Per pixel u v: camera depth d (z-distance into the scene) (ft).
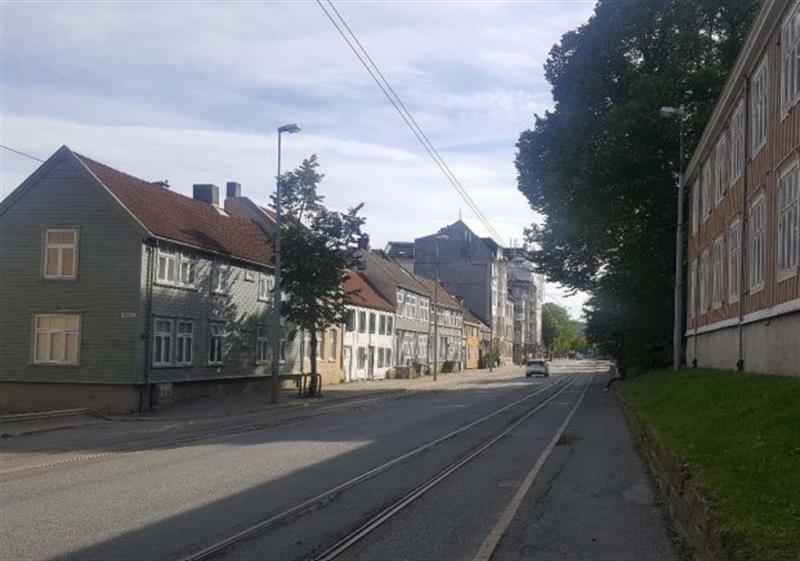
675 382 80.69
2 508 36.52
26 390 105.40
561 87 137.80
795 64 57.52
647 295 132.98
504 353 404.77
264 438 68.28
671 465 36.09
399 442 64.69
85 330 104.27
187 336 115.14
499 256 388.98
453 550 29.66
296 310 126.93
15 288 106.73
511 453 58.03
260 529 32.58
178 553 28.48
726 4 123.85
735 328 80.23
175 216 119.65
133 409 102.22
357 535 31.86
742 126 78.13
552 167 133.08
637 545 30.63
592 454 57.57
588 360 597.11
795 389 43.55
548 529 33.35
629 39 130.41
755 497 25.55
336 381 179.63
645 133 121.19
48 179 106.73
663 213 128.88
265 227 160.45
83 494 40.16
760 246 69.26
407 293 239.30
